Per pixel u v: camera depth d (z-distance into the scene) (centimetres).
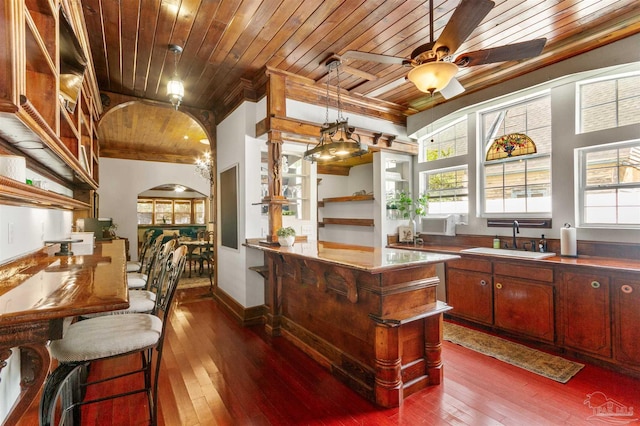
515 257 320
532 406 214
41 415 120
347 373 248
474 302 356
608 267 257
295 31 284
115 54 320
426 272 251
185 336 344
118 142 725
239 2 245
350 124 428
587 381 244
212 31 283
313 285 295
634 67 287
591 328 269
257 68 357
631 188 298
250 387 241
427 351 246
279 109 363
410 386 231
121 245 324
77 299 114
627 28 277
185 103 466
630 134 291
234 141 423
